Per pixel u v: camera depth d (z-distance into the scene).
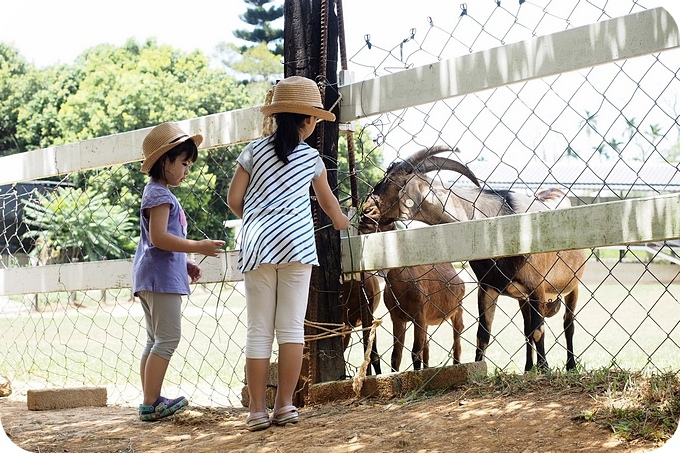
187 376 6.93
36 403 4.96
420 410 3.66
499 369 4.11
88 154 5.64
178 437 3.85
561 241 3.80
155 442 3.77
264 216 3.80
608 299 16.17
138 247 4.55
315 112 3.91
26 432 4.16
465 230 4.09
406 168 5.66
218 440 3.66
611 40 3.72
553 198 6.58
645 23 3.63
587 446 2.88
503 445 2.99
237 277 4.87
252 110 4.74
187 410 4.28
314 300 4.46
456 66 4.16
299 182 3.85
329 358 4.48
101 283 5.57
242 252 3.86
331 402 4.30
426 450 3.04
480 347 5.80
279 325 3.83
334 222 4.05
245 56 43.09
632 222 3.61
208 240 4.18
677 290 18.42
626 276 21.94
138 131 5.34
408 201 5.64
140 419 4.38
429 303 6.00
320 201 4.02
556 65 3.87
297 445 3.34
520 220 3.93
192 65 40.00
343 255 4.57
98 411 4.88
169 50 41.12
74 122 36.75
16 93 39.94
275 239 3.73
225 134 4.88
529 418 3.27
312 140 4.57
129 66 39.88
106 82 38.06
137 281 4.41
